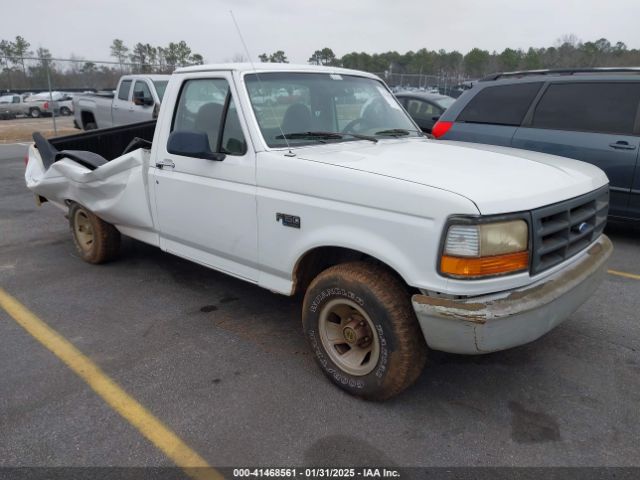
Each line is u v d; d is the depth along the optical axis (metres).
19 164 12.70
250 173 3.42
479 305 2.55
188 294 4.70
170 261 5.56
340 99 4.08
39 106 28.25
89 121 14.21
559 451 2.71
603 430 2.88
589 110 6.05
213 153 3.61
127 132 6.32
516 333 2.64
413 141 4.02
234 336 3.93
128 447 2.75
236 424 2.93
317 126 3.85
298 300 4.59
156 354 3.67
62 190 5.23
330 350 3.22
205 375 3.40
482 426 2.91
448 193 2.56
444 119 7.19
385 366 2.90
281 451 2.72
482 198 2.54
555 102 6.27
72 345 3.79
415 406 3.08
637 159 5.68
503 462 2.64
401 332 2.80
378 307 2.83
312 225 3.10
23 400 3.14
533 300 2.64
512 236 2.57
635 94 5.82
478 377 3.40
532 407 3.08
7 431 2.87
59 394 3.20
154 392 3.22
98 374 3.42
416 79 26.44
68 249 6.00
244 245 3.59
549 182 2.92
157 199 4.23
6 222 7.19
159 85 11.90
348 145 3.68
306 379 3.36
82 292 4.75
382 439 2.80
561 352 3.70
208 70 3.83
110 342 3.84
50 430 2.88
